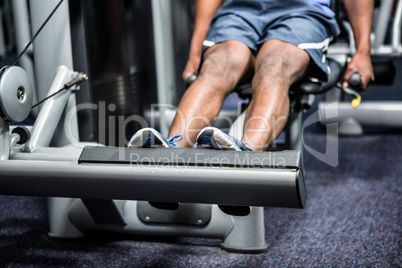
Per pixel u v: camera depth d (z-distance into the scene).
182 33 2.38
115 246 1.25
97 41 1.48
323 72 1.27
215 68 1.18
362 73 1.32
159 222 1.22
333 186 1.69
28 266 1.13
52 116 1.21
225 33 1.30
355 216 1.42
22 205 1.60
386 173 1.81
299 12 1.32
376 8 2.29
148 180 0.86
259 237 1.19
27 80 1.05
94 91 1.45
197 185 0.84
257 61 1.21
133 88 1.80
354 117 2.35
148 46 1.95
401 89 3.36
